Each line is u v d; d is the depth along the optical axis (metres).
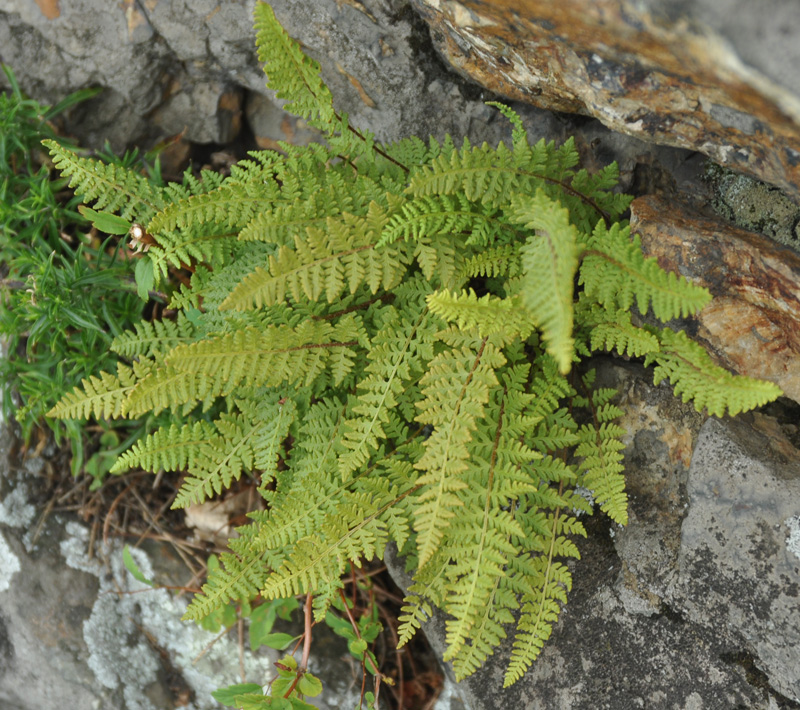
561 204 0.62
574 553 0.60
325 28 0.65
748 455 0.60
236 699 0.62
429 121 0.67
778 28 0.49
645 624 0.62
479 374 0.59
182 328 0.66
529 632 0.59
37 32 0.70
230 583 0.63
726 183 0.61
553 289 0.53
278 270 0.58
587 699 0.62
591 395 0.63
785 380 0.59
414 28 0.64
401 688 0.70
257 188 0.61
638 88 0.55
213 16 0.68
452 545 0.58
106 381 0.62
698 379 0.58
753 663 0.59
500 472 0.59
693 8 0.50
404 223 0.59
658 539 0.62
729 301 0.59
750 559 0.59
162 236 0.62
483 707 0.64
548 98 0.61
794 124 0.51
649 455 0.63
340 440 0.61
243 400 0.65
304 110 0.61
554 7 0.53
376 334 0.62
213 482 0.64
